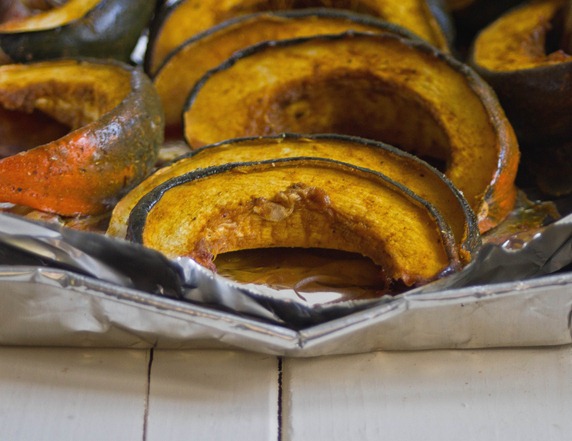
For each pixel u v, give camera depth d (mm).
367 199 351
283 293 345
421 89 416
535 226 394
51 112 441
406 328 315
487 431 308
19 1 490
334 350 320
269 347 312
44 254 315
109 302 307
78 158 378
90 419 309
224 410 313
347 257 365
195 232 342
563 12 468
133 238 325
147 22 494
